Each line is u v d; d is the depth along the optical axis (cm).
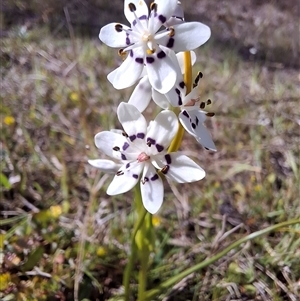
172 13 5
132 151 5
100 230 8
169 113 5
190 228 8
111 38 5
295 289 7
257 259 7
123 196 9
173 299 7
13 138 10
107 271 7
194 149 11
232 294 7
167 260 7
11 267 7
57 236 7
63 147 10
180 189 9
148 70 5
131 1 5
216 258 6
